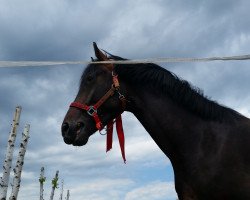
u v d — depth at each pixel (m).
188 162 1.77
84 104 1.94
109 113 1.96
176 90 1.87
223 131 1.77
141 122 1.95
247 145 1.71
